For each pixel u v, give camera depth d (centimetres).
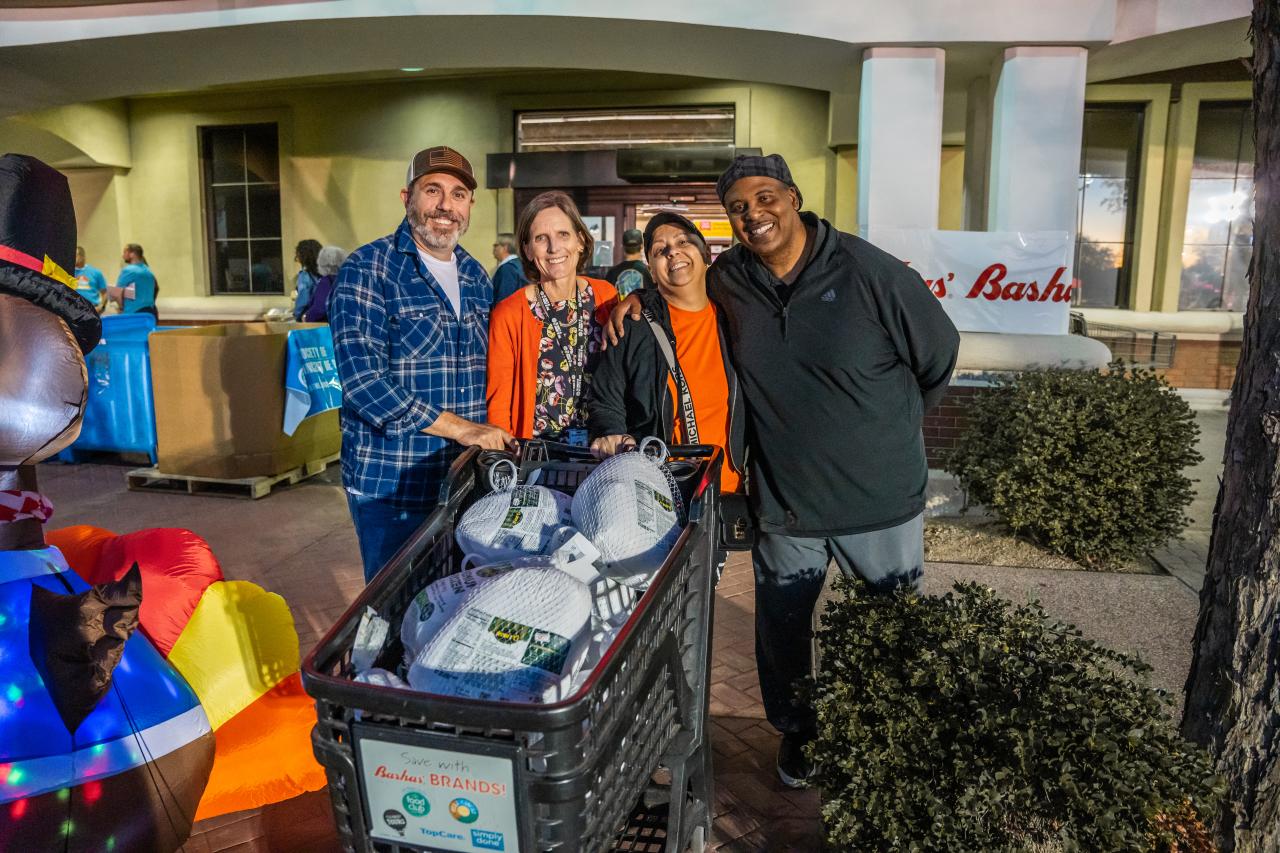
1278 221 227
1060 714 219
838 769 241
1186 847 231
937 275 650
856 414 274
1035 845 214
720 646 419
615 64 794
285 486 719
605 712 175
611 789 186
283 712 303
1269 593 231
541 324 317
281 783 298
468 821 170
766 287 278
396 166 1202
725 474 297
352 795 176
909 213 677
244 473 680
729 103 1114
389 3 692
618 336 299
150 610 287
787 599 296
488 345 323
